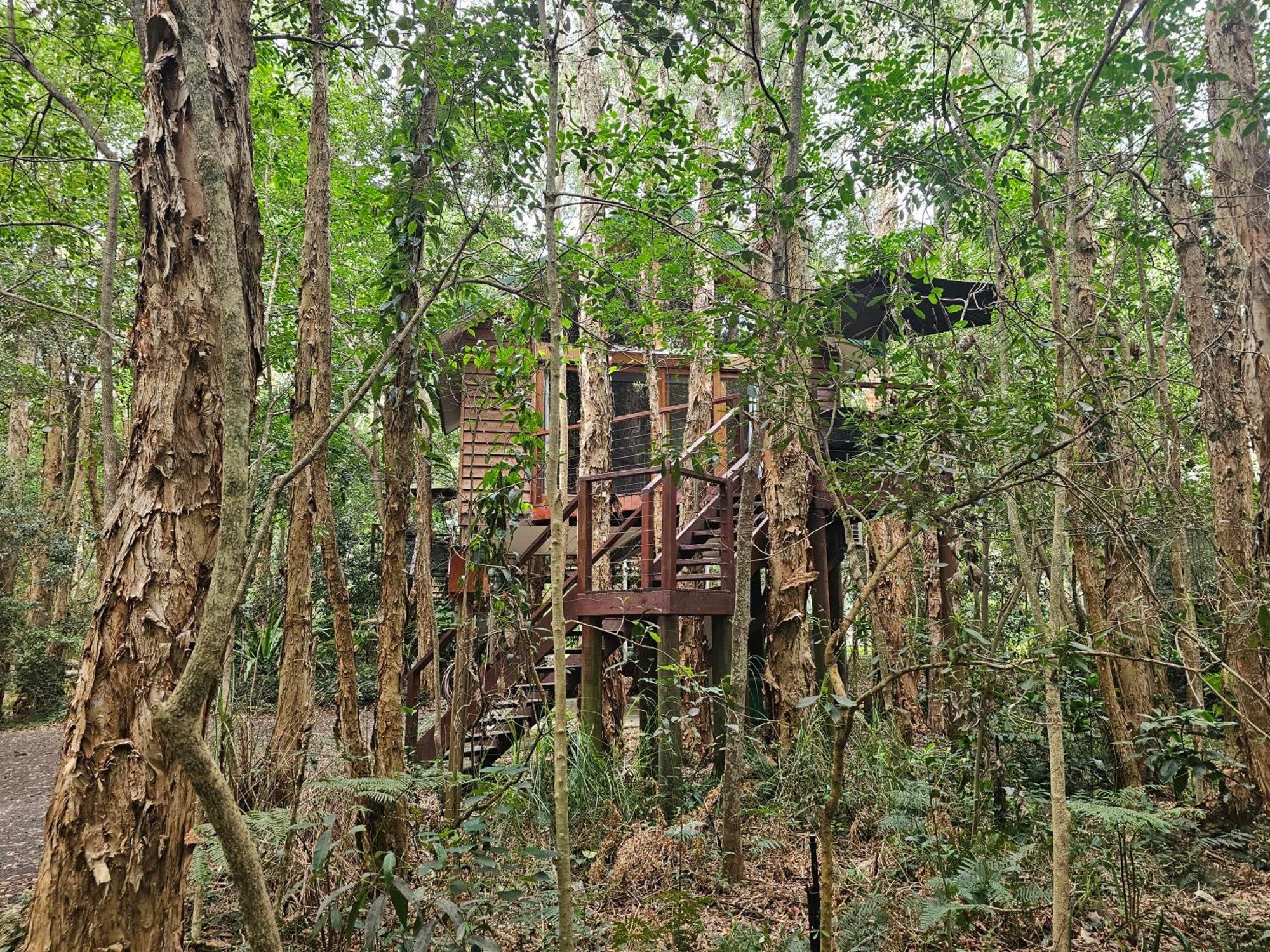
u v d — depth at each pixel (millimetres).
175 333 2441
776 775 5504
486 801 4094
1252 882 4402
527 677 5480
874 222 11297
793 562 6406
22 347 9734
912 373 3971
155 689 2281
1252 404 5445
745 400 5102
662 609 5484
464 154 4145
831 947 2527
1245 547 5477
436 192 3869
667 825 4969
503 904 3383
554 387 2807
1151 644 5746
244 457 1327
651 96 5117
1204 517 5398
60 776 2254
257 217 2658
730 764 4414
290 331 8680
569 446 10312
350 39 4133
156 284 2469
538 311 3559
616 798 5184
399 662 4102
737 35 4277
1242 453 5738
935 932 3365
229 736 3691
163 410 2406
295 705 4102
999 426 2842
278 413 6727
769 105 5234
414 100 4176
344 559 13211
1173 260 8031
